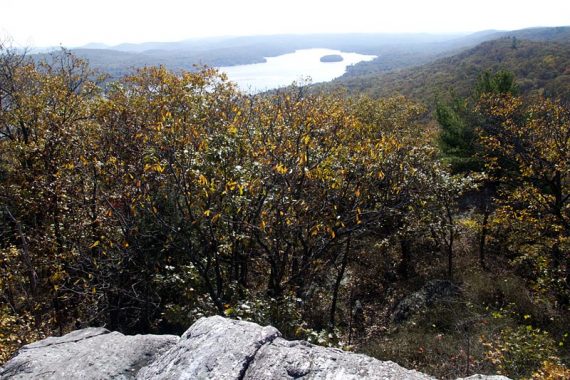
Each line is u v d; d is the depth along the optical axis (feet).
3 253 37.83
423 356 36.09
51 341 14.99
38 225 44.50
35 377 12.35
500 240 65.67
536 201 52.54
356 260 64.75
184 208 31.58
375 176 31.22
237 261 35.65
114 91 45.39
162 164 24.98
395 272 62.90
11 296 41.04
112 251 36.37
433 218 53.93
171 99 37.76
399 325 48.01
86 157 33.32
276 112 32.94
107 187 35.04
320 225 27.94
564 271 45.75
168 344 13.41
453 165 75.20
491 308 46.16
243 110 34.58
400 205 34.60
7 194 43.27
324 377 10.28
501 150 57.57
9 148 48.49
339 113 36.45
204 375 10.81
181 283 30.83
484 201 74.02
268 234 28.48
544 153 52.16
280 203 26.76
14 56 61.31
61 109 51.26
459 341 36.65
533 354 29.53
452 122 77.82
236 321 12.83
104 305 39.81
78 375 12.18
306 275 37.42
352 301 56.18
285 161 26.96
